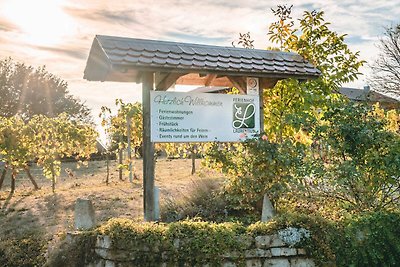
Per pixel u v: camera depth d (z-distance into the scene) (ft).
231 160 22.52
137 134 46.83
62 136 43.37
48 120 43.91
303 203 20.47
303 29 29.17
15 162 39.29
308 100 26.08
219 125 21.72
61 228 23.17
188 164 63.72
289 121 21.09
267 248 16.15
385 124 20.47
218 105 21.77
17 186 46.52
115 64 18.19
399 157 18.10
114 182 45.11
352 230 16.49
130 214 25.46
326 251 16.11
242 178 21.38
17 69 125.39
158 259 15.84
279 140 26.07
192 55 20.45
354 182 18.99
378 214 17.40
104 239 16.61
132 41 20.25
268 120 27.09
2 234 22.66
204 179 26.66
